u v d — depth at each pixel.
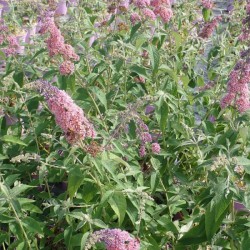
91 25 1.51
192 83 1.49
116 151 1.01
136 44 1.26
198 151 1.05
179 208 1.05
